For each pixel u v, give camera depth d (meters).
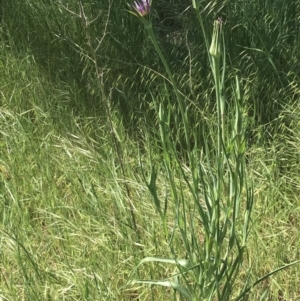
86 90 3.58
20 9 4.09
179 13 3.93
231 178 1.92
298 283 2.52
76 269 2.48
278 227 2.69
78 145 3.29
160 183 2.90
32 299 2.36
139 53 3.68
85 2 3.87
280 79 3.37
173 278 2.26
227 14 3.73
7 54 3.82
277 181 2.92
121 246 2.63
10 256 2.62
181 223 2.00
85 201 2.87
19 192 2.98
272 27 3.57
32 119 3.54
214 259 2.03
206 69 3.55
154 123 3.36
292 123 3.19
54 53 3.81
